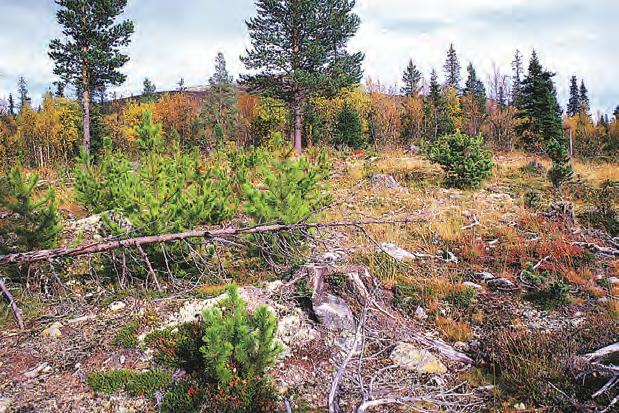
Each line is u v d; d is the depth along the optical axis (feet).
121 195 23.52
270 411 13.66
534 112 93.25
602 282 25.03
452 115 176.96
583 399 14.24
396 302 22.27
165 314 19.11
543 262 27.63
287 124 126.93
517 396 15.06
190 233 19.07
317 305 19.72
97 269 24.45
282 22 85.81
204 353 14.17
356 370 16.85
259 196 22.98
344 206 38.63
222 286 21.75
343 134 96.53
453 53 245.86
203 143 125.70
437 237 32.14
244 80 89.97
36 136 117.80
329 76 84.53
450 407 14.65
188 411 13.23
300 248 24.52
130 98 212.64
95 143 102.22
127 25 89.40
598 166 61.93
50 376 15.14
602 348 16.29
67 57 88.02
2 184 21.43
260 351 14.32
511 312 21.58
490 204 41.22
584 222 36.06
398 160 64.64
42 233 21.31
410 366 17.26
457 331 19.79
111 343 16.97
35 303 19.80
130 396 14.26
